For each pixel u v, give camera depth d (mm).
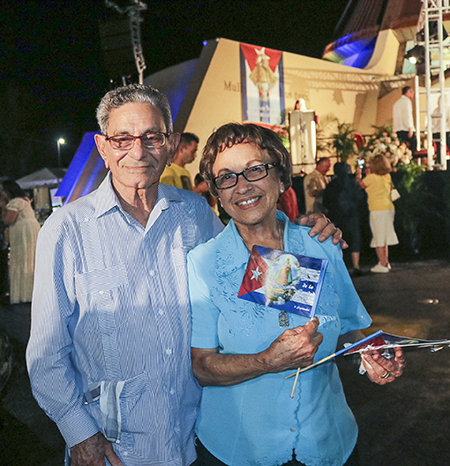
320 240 1533
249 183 1454
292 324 1423
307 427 1414
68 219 1484
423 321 4676
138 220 1604
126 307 1474
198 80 12508
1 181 6789
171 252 1575
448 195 8594
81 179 13180
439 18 11117
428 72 11148
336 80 15438
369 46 17312
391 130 13398
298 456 1416
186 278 1565
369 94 16188
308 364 1330
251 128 1483
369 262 8273
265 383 1412
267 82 13648
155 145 1529
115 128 1507
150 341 1477
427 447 2646
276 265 1429
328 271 1491
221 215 7691
